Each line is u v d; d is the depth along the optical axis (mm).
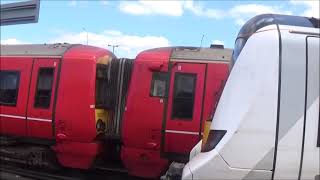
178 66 10672
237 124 4922
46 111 11828
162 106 10656
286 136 4824
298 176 4824
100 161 11961
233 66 5203
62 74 11680
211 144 5098
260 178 4852
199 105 10438
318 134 4820
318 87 4863
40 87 12039
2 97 12688
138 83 10859
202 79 10508
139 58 10984
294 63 4898
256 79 4934
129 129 10875
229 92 5094
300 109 4836
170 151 10641
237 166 4895
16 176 12102
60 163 12000
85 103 11367
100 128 11469
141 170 10992
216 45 11055
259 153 4848
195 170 5070
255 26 5184
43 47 12453
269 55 4941
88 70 11422
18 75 12477
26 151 12383
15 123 12438
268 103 4867
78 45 12156
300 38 4965
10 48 12984
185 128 10484
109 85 11648
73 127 11492
